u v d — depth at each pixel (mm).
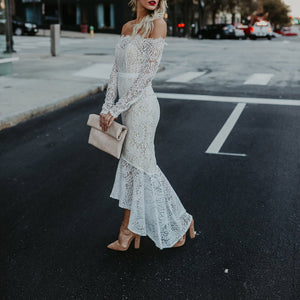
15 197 4172
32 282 2816
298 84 11039
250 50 21625
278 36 47906
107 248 3244
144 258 3107
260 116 7566
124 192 3029
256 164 5145
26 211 3861
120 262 3057
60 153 5539
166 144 5938
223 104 8570
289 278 2854
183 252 3184
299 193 4262
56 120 7223
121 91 2867
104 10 40156
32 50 19688
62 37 33375
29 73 11805
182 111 7957
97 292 2713
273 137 6293
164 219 3033
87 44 25109
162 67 14039
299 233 3453
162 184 3016
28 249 3229
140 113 2838
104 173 4836
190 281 2828
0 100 8070
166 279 2852
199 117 7496
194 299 2643
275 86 10750
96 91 9789
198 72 13469
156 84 11031
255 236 3412
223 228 3545
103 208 3928
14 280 2836
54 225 3602
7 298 2648
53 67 13109
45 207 3949
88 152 5586
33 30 31625
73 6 41312
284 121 7215
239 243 3307
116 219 3709
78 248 3244
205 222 3648
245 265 3010
